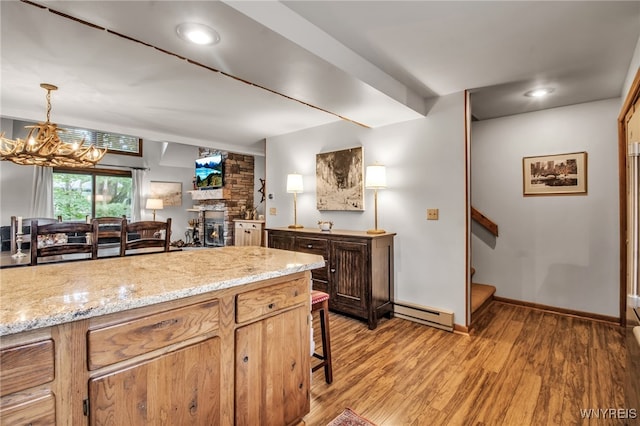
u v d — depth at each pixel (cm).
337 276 328
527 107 346
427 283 319
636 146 183
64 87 280
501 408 182
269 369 144
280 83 230
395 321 323
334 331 296
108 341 97
